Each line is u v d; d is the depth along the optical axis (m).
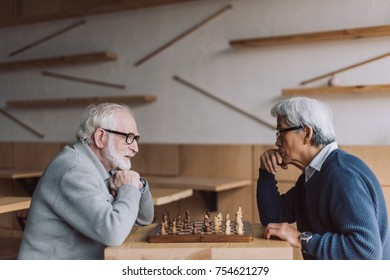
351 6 3.41
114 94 4.39
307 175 1.80
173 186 3.45
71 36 4.62
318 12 3.52
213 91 3.93
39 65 4.73
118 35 4.38
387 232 1.66
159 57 4.17
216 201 3.83
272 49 3.70
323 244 1.53
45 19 4.70
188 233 1.56
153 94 4.20
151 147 4.17
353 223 1.54
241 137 3.83
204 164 3.94
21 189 4.79
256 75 3.76
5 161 4.93
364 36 3.32
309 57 3.56
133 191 1.69
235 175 3.81
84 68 4.55
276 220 2.06
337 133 3.48
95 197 1.61
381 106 3.35
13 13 4.68
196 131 4.01
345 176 1.61
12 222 4.77
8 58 5.00
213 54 3.93
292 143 1.78
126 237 1.62
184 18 4.06
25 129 4.89
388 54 3.28
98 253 1.70
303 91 3.47
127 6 4.21
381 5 3.31
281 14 3.65
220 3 3.89
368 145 3.37
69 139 4.65
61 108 4.69
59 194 1.65
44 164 4.73
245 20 3.79
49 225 1.68
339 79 3.44
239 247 1.43
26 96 4.89
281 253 1.42
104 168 1.80
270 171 2.04
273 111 1.85
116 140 1.82
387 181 3.31
